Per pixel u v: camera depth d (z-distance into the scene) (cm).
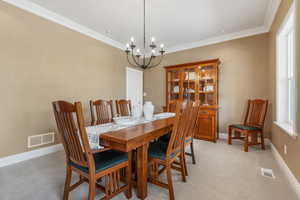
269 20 280
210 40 376
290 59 228
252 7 248
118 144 123
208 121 343
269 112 306
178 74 407
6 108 220
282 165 208
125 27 323
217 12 263
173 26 316
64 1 236
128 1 235
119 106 288
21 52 234
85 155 125
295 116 165
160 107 469
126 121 187
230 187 166
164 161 149
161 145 180
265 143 311
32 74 246
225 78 358
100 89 365
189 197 149
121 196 152
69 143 128
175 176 190
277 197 149
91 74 343
